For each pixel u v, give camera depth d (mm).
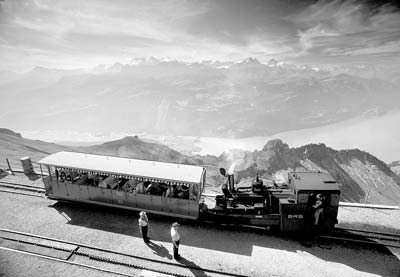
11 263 14453
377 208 20188
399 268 14250
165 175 17484
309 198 15656
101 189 18750
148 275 13523
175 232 14211
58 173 19703
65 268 14188
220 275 13867
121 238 16609
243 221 17016
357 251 15516
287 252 15500
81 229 17438
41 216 18781
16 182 23609
